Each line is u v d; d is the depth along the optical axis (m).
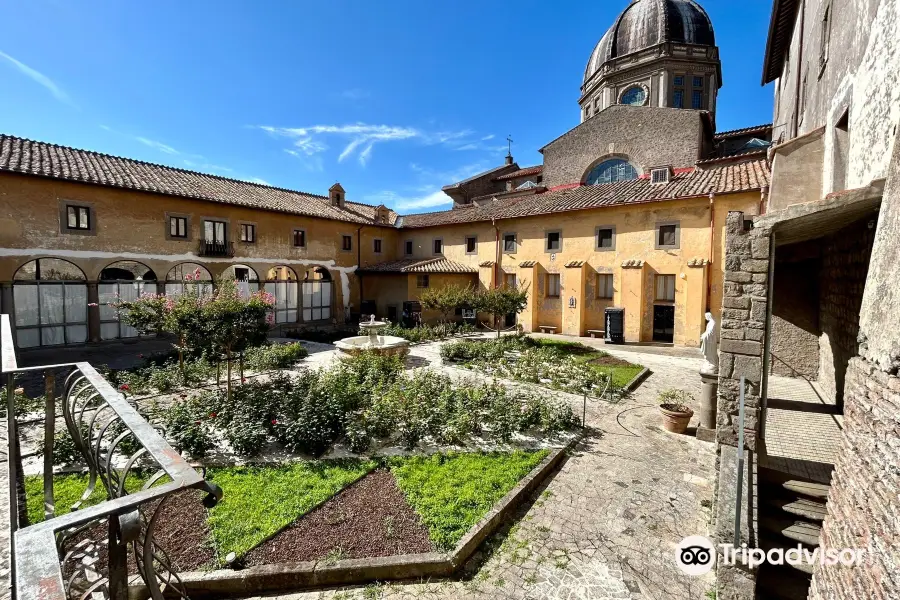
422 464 6.46
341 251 25.05
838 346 8.06
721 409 5.64
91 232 15.72
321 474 6.08
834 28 7.61
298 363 13.79
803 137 8.60
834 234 8.31
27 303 15.23
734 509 4.61
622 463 6.70
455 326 21.06
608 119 26.31
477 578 4.27
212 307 8.71
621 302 18.19
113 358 14.34
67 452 5.84
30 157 15.16
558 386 10.73
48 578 1.19
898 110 4.73
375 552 4.43
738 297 5.54
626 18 29.53
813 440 6.56
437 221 26.16
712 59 26.97
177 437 6.57
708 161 22.08
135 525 1.62
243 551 4.38
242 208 20.23
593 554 4.62
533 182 31.42
